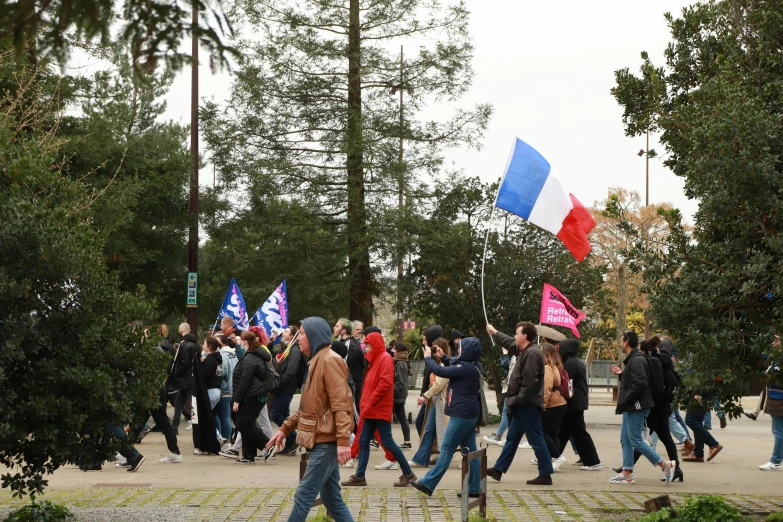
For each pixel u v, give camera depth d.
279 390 14.22
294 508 6.66
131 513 8.66
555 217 13.95
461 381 9.30
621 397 11.05
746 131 7.67
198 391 13.85
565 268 21.81
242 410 13.01
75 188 8.59
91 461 7.89
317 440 6.70
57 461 7.67
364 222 23.08
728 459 14.27
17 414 7.37
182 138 24.38
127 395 7.93
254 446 13.10
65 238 7.77
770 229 7.89
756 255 7.74
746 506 9.30
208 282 36.84
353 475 10.74
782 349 7.61
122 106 22.70
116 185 21.06
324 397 6.72
